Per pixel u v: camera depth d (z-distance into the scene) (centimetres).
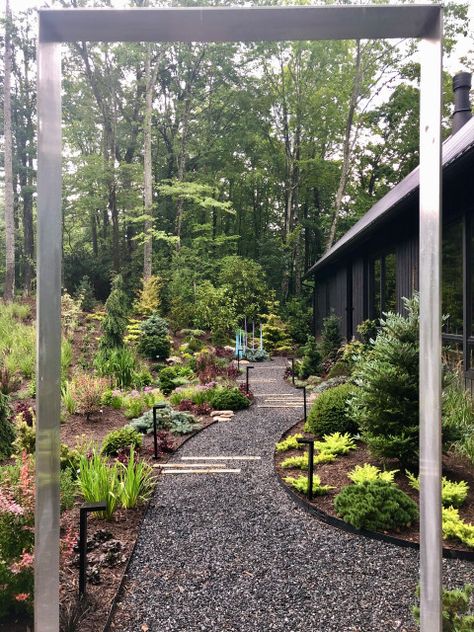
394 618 248
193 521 381
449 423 461
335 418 593
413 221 884
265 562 312
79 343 1269
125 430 585
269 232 3045
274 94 2614
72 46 2231
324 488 422
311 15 185
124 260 2467
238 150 2803
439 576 179
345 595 272
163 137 2778
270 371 1348
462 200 691
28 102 2695
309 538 349
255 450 581
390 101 2436
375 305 1239
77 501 409
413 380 462
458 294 718
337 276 1709
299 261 2647
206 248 2466
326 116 2586
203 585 284
